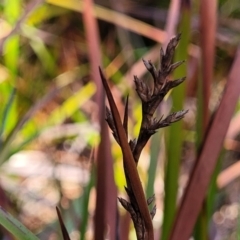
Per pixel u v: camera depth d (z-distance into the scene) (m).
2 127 0.84
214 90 1.48
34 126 1.32
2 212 0.49
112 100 0.39
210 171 0.57
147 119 0.39
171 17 0.77
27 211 1.24
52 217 1.23
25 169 1.37
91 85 1.49
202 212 0.62
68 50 1.76
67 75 1.64
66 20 1.77
